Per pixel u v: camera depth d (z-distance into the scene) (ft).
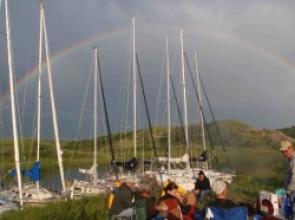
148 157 161.48
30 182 95.09
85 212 50.55
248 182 88.99
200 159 154.92
